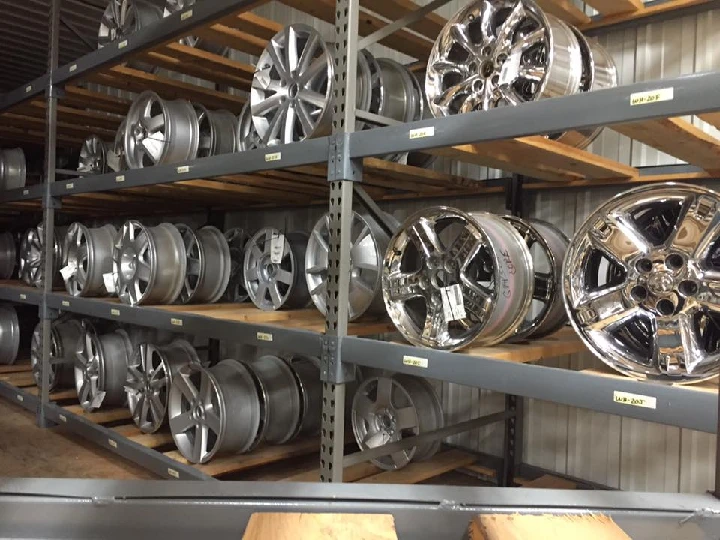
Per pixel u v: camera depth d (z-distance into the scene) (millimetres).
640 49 3570
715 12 3318
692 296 2062
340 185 2812
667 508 1042
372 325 3410
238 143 4117
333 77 3168
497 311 2539
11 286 5930
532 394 2199
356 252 3357
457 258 2725
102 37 5109
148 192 4793
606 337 2248
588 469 3750
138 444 4176
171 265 4320
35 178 7859
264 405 3836
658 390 1915
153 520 1001
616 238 2242
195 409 3818
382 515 992
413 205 4516
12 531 988
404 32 3934
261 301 4172
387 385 3730
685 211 2086
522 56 2701
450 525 1019
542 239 3096
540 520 979
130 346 4988
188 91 5184
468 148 2617
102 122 6031
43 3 6148
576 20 3553
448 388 4395
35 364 5680
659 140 2439
